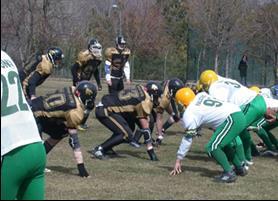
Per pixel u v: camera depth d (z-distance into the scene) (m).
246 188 8.98
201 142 13.91
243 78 37.28
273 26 40.53
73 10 28.33
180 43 56.22
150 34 52.09
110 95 11.27
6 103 4.62
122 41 15.59
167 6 59.84
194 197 8.19
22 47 22.05
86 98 9.02
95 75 15.33
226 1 42.09
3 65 4.74
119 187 8.67
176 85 12.60
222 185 9.13
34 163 4.76
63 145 12.48
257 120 11.19
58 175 9.40
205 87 10.84
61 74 48.19
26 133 4.73
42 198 4.96
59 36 24.66
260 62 41.91
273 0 41.12
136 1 55.38
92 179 9.18
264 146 13.44
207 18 42.34
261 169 10.80
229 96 10.52
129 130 11.17
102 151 11.18
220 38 41.88
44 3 22.80
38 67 11.71
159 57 52.06
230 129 9.25
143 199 7.94
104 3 56.59
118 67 15.67
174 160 11.29
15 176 4.64
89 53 14.73
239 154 9.97
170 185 8.96
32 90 11.62
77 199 7.81
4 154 4.56
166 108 13.22
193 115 9.34
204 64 42.44
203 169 10.45
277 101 11.46
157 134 13.62
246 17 42.53
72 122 8.99
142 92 11.12
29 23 22.58
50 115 9.14
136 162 10.93
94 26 51.41
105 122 11.18
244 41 42.31
